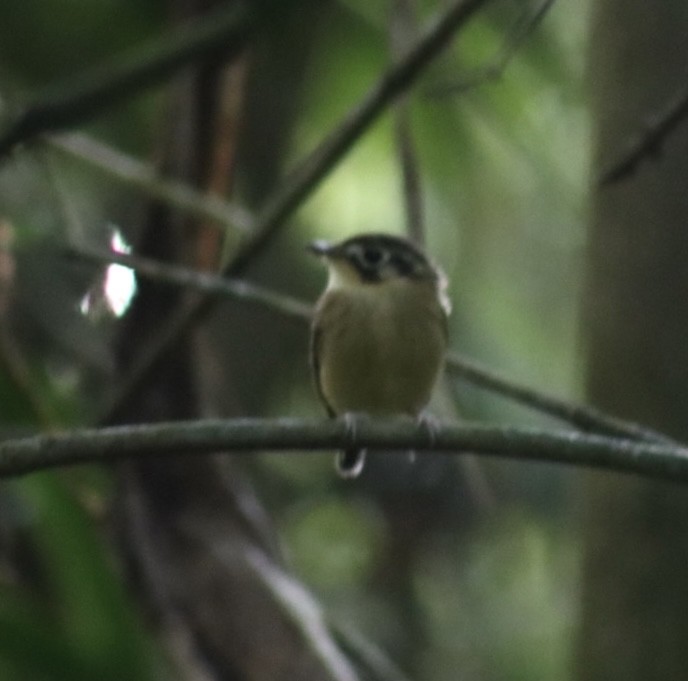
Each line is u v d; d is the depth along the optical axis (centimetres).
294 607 805
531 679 1430
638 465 665
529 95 1091
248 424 680
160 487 849
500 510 1407
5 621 718
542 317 1374
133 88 844
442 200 1330
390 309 961
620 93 811
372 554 1493
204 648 792
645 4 805
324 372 996
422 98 1095
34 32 1145
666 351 772
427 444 681
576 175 1107
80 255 940
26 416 812
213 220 958
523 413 1355
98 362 1120
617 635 763
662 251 776
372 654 873
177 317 944
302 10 1212
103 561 739
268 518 877
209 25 852
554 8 1098
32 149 998
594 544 779
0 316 845
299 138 1320
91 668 724
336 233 1388
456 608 1474
